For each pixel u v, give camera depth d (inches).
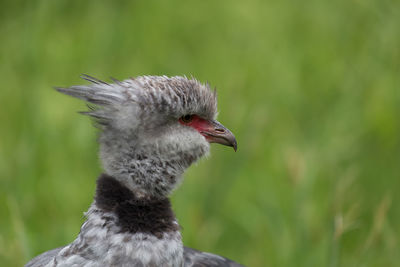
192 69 444.8
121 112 205.5
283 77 428.8
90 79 214.2
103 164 209.3
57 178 352.5
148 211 204.2
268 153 372.8
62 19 494.0
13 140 395.5
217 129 223.3
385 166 363.9
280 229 319.9
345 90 401.1
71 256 202.2
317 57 455.8
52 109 386.3
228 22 513.3
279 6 520.4
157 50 474.6
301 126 392.2
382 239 314.2
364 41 458.9
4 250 288.7
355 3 482.0
